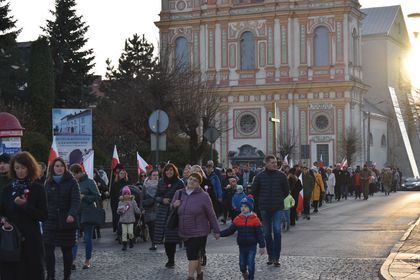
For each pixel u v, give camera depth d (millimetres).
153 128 27750
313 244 22328
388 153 94125
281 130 78375
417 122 59312
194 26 81062
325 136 77438
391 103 97688
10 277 11344
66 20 72312
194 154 48781
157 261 18906
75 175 18344
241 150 79375
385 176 59719
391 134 95688
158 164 27469
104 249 21859
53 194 15258
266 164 18031
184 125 48438
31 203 11516
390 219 31828
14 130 22922
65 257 15461
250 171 36688
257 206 18141
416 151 106188
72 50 72312
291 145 74375
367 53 100000
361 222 30391
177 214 14992
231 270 16969
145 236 24109
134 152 52469
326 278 15570
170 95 47531
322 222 30750
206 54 80750
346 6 77000
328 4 77688
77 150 27547
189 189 15156
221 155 79812
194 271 14844
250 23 79812
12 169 11680
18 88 62375
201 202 14930
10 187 11539
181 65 55469
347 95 77250
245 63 80375
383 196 56938
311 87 77812
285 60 78875
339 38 77562
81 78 72125
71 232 15375
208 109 52531
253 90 79125
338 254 19797
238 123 79625
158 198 18594
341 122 77312
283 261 18375
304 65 78438
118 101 51656
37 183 11734
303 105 78125
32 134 44062
